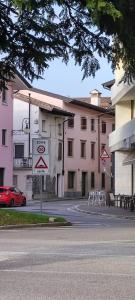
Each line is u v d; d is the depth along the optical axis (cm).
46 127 6481
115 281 955
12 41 2105
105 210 3556
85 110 7488
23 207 4162
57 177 6794
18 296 841
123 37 1788
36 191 6178
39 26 2034
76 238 1722
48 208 3975
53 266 1120
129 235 1831
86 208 3812
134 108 4216
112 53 2027
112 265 1131
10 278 988
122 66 2103
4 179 5362
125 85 3625
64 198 6469
